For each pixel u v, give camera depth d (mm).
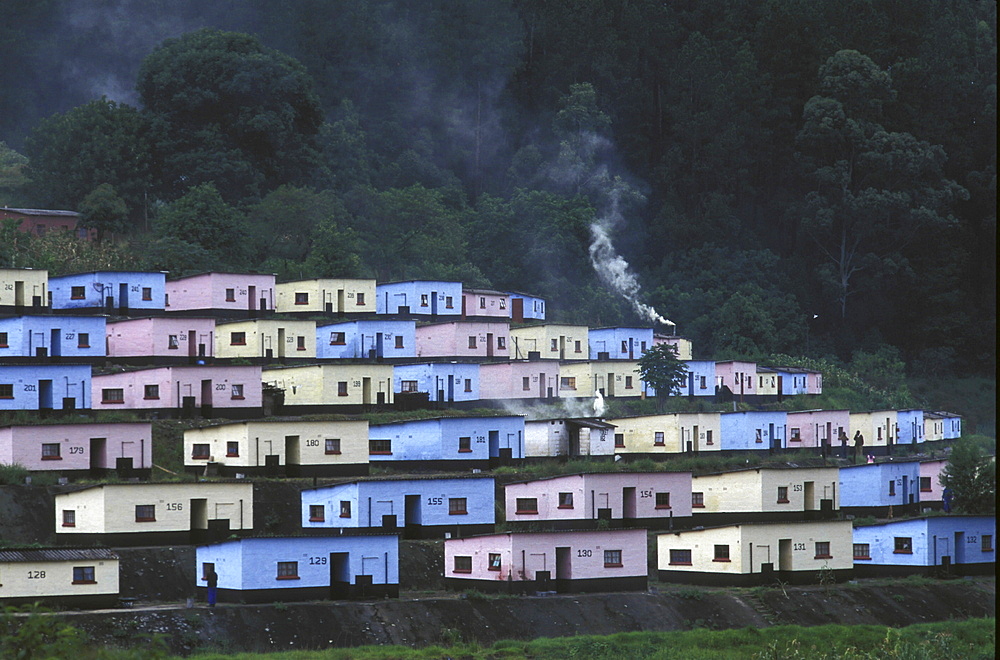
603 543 140625
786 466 173250
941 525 161000
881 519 182625
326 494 149375
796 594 143000
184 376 175500
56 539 140250
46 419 163000
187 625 117312
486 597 132000
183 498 140875
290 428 161250
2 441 149500
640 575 142000
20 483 147000
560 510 158500
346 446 163875
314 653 113812
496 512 162625
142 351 189250
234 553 126000
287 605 123750
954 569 161875
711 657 119188
